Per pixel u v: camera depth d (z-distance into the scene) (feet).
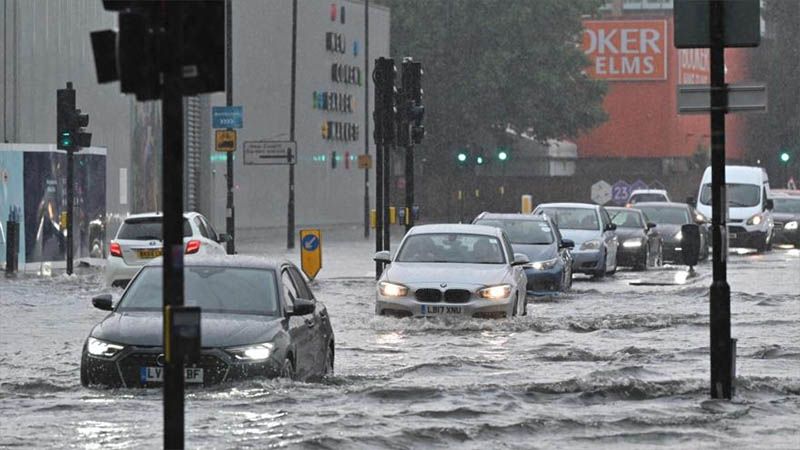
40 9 358.23
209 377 119.03
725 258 116.88
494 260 204.03
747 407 113.29
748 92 114.11
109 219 389.19
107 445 94.53
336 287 277.85
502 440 98.63
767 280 312.71
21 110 351.67
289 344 123.85
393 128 274.98
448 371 144.15
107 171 387.75
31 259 332.39
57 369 146.92
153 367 120.47
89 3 384.06
